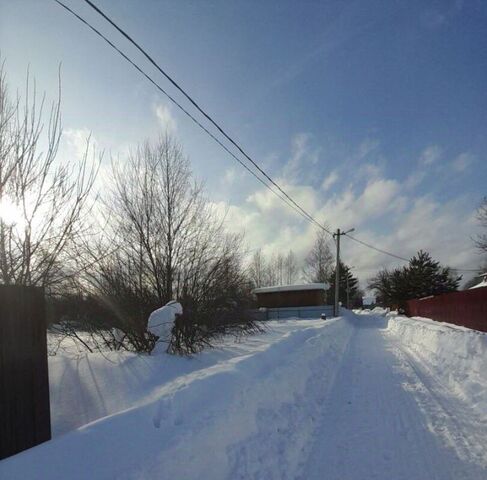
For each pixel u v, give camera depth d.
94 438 3.13
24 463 2.67
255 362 7.12
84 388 4.86
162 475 3.14
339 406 7.20
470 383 7.84
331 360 12.34
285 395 6.74
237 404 4.97
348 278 78.50
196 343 8.66
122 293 8.27
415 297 48.91
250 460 4.31
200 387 4.80
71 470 2.75
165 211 9.48
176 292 9.13
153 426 3.73
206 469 3.67
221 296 9.90
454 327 15.33
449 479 4.28
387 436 5.59
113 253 8.45
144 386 5.21
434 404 7.08
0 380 2.94
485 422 5.96
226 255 10.24
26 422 3.09
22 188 5.16
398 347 16.47
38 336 3.24
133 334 7.98
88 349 7.55
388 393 8.10
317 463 4.76
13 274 5.14
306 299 41.34
